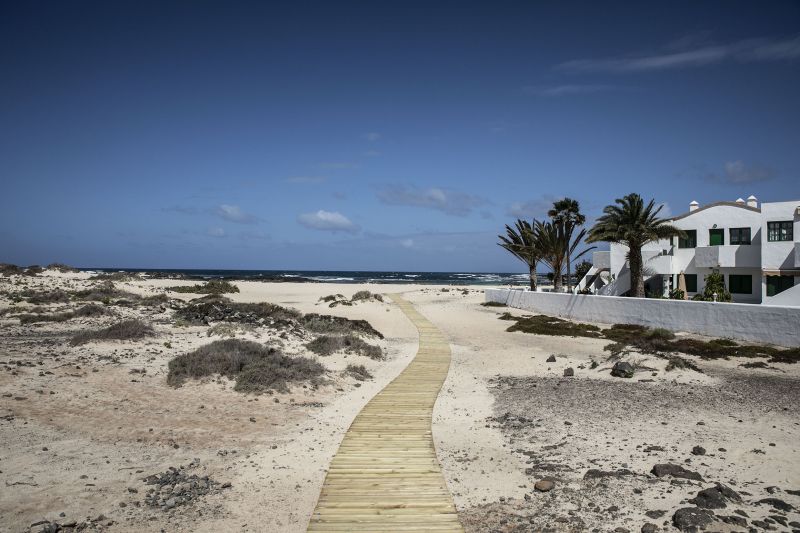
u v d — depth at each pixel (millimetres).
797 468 9828
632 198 36125
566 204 43781
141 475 9375
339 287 74688
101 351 18156
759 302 36594
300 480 9586
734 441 11578
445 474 9961
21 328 23719
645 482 9266
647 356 20766
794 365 20938
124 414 12398
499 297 48906
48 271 56156
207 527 7715
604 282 46719
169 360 17609
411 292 62156
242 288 66688
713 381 17922
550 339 29562
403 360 23172
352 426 12906
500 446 11672
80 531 7340
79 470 9305
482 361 22922
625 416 13859
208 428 12102
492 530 7637
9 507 7793
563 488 9164
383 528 7734
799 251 32562
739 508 7973
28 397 12672
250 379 15516
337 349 22312
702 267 38781
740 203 38375
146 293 45688
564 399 15891
